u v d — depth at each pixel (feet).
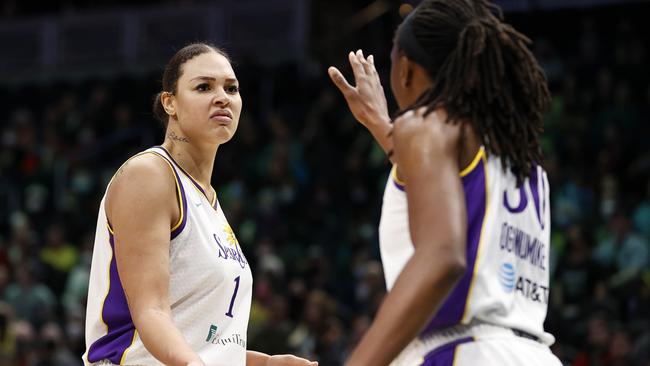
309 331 88.17
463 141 25.55
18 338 89.81
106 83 160.66
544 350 26.32
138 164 32.30
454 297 25.23
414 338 24.14
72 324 98.02
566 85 129.59
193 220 32.78
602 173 115.65
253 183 128.26
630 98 129.08
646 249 100.17
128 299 31.04
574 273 95.30
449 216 23.47
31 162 142.72
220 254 33.19
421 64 26.81
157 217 31.73
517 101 26.81
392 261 26.68
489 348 25.23
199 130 33.40
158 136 143.23
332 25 156.04
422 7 27.09
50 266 114.32
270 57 157.89
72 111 152.56
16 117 154.71
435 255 22.95
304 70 154.40
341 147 130.00
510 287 26.04
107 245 32.65
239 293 33.78
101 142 143.74
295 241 115.75
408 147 24.80
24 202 139.03
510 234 26.25
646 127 125.70
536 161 27.63
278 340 86.17
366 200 119.24
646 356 79.82
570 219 108.17
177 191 32.63
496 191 25.82
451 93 25.82
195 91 33.47
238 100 34.19
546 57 141.90
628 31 141.59
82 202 133.28
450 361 25.22
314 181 126.11
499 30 26.45
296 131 137.59
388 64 137.39
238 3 161.68
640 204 111.14
